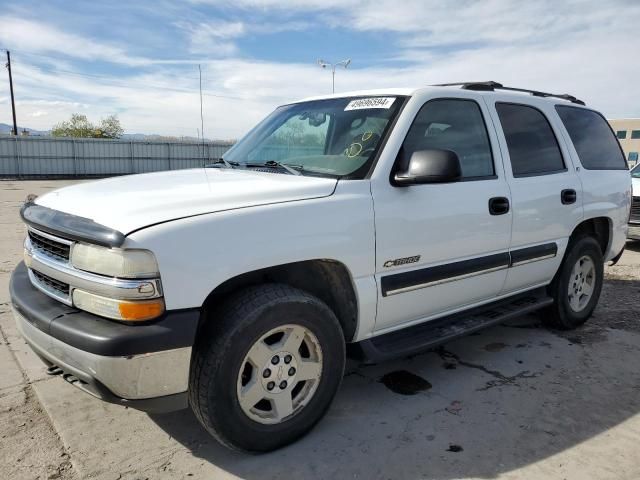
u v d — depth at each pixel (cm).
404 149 312
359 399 335
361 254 286
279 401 269
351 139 320
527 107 412
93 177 3672
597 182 456
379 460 269
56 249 261
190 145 4059
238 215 246
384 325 312
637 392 348
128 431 294
